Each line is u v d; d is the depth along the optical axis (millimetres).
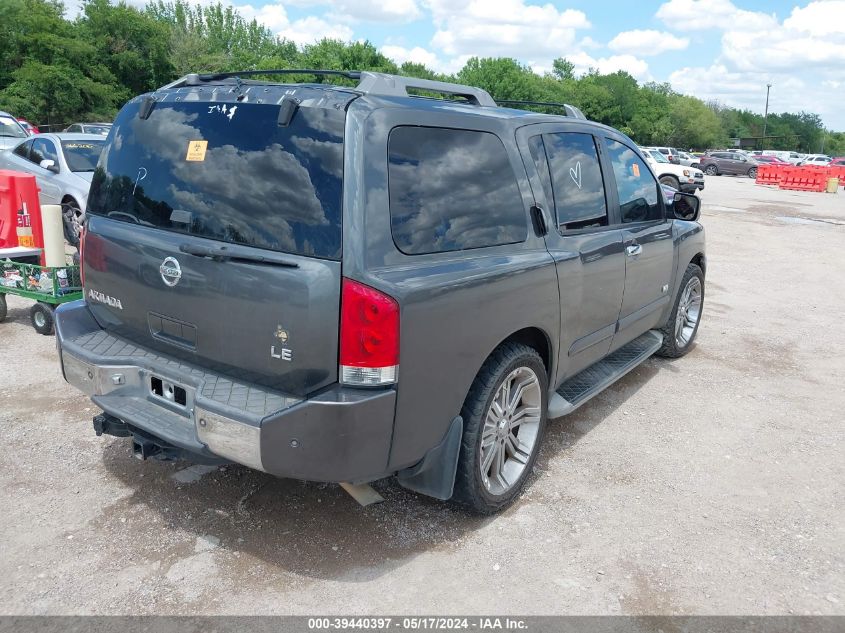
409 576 3039
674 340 6047
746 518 3648
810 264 11570
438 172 3043
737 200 24891
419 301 2768
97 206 3527
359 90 2896
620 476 4055
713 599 2982
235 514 3449
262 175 2824
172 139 3174
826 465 4301
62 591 2846
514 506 3666
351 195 2643
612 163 4594
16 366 5320
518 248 3473
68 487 3627
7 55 46281
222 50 86875
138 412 3139
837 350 6766
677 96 133375
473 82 81000
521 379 3580
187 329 3055
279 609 2795
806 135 166500
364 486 3766
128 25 52438
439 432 3061
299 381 2723
